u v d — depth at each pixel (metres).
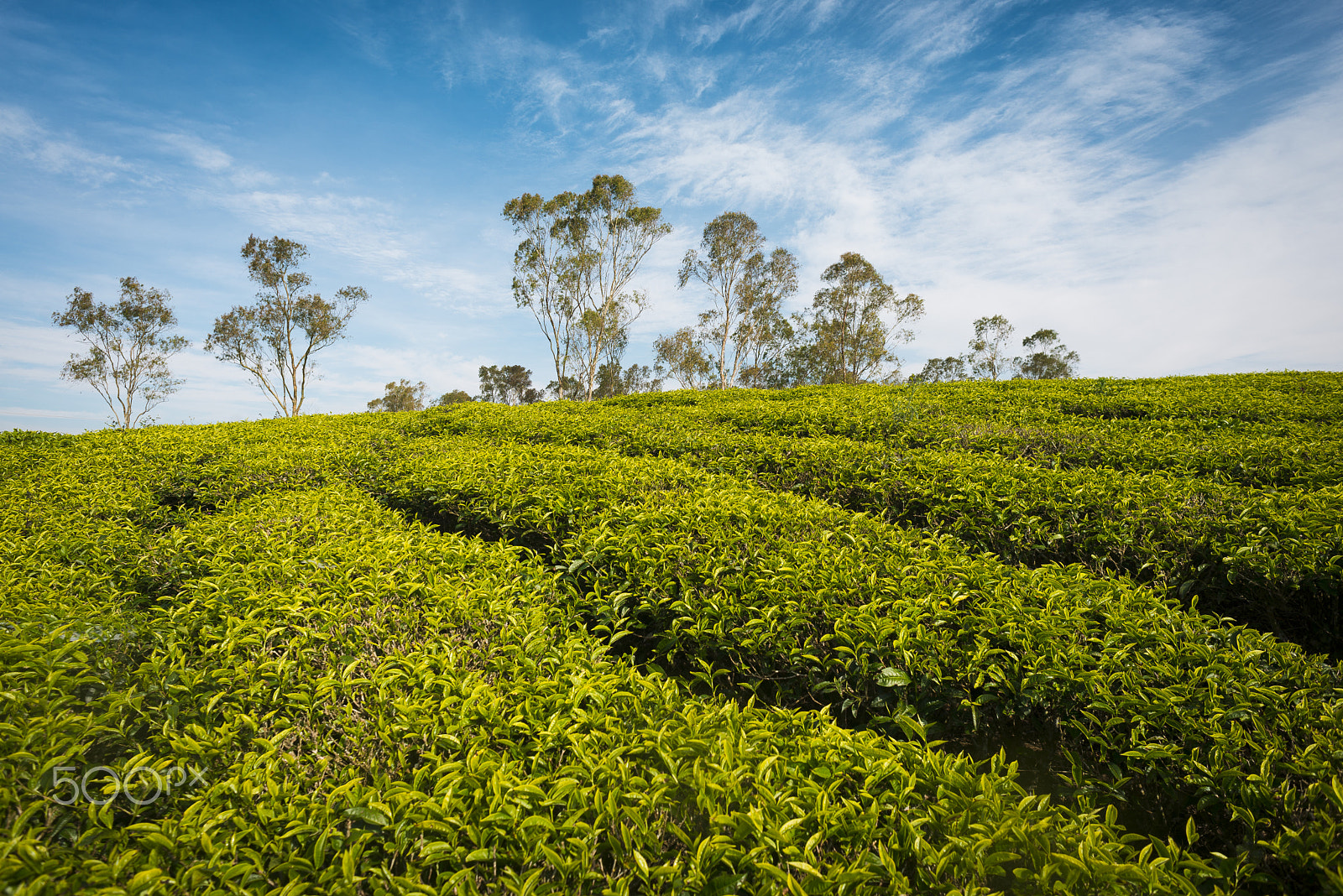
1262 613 3.95
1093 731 2.67
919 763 2.31
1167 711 2.57
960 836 1.93
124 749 2.46
